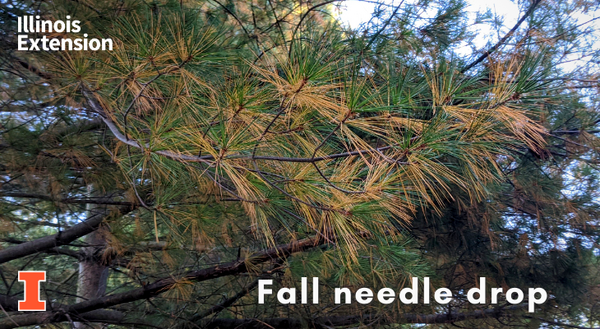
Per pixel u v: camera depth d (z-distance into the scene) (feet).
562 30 11.21
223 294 14.29
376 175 5.98
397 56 10.12
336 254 10.53
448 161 7.88
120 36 8.14
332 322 13.78
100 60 7.48
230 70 7.70
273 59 6.88
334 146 7.45
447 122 5.84
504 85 5.62
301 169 6.84
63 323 13.98
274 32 13.02
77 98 8.68
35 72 9.38
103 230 11.55
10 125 10.11
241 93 5.72
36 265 16.79
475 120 5.59
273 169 7.30
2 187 10.82
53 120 10.27
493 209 13.47
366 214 6.54
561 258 14.70
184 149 6.55
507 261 15.20
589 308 15.99
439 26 11.32
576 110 11.78
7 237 14.14
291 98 5.41
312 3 12.87
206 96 7.50
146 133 7.77
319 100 5.38
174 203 9.43
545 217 14.40
